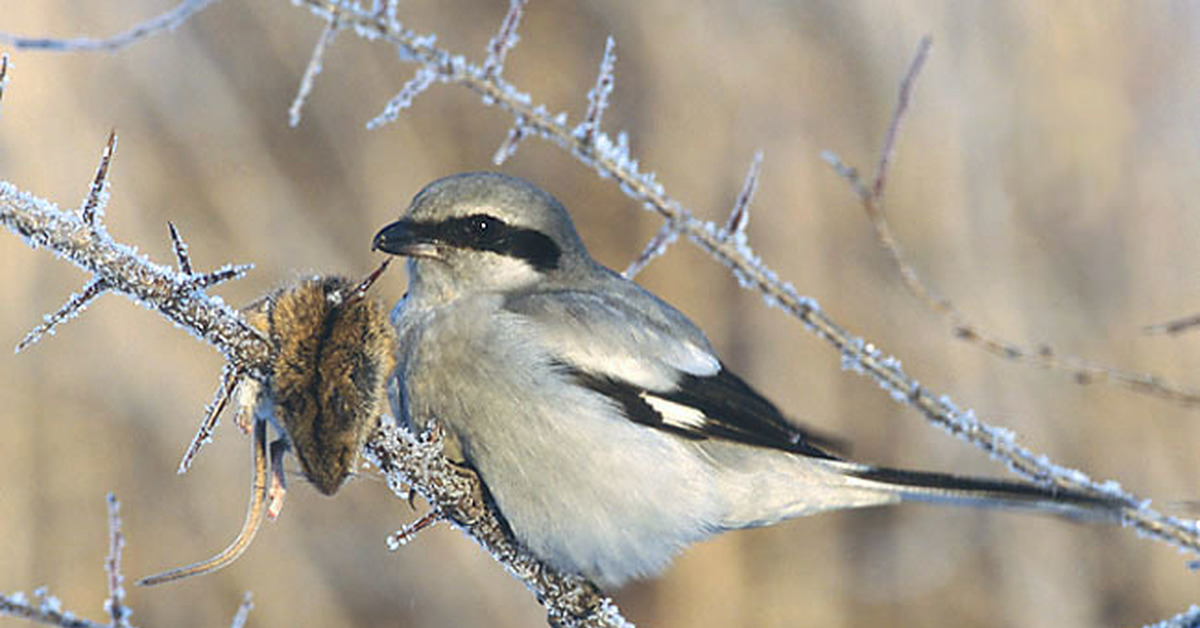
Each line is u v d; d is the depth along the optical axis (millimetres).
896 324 14562
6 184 4879
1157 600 13570
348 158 15125
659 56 15547
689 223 6555
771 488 7512
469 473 6965
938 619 13562
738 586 13547
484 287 7488
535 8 16109
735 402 7523
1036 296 14828
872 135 15125
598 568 7109
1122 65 15797
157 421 12836
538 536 7012
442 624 12914
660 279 14844
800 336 14531
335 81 15305
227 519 12883
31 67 13195
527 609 13062
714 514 7387
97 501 12469
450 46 16219
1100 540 13875
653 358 7352
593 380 7156
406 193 15070
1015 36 15609
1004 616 13609
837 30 15383
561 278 7719
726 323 14734
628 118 15680
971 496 7090
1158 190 15477
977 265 14727
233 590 12742
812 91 15266
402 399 7355
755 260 6574
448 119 15648
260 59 15281
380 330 5238
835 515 14102
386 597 12992
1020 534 13789
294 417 5027
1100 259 15094
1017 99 15594
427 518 6457
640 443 7145
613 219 15328
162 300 4945
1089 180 15430
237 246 14227
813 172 15039
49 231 4883
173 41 14664
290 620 12727
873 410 14383
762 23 15453
